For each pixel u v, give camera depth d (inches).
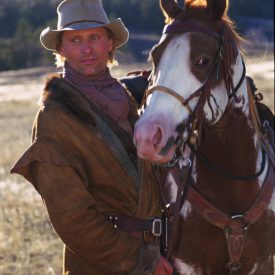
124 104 271.1
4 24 7332.7
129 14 6491.1
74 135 255.6
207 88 250.1
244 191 281.6
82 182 254.5
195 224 284.4
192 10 260.2
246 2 6314.0
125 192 265.4
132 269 259.3
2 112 1854.1
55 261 471.8
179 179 287.6
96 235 253.8
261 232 287.6
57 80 261.4
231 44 260.2
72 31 268.2
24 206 621.3
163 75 244.1
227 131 275.1
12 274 459.2
